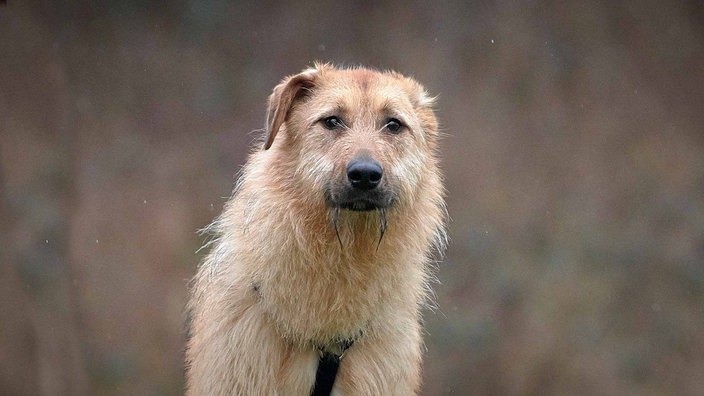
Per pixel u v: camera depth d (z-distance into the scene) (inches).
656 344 704.4
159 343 706.2
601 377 685.3
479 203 761.6
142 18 854.5
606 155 808.9
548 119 816.3
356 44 853.2
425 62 831.7
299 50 853.8
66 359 693.3
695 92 848.9
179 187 776.3
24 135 778.2
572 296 713.6
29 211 737.0
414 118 269.9
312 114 260.7
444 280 711.7
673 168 809.5
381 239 251.3
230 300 256.8
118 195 765.3
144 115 818.8
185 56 847.1
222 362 254.8
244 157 795.4
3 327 692.7
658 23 867.4
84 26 833.5
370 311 254.8
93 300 716.0
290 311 251.1
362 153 248.2
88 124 802.8
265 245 252.1
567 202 776.3
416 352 267.7
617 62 851.4
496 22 848.9
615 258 742.5
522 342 692.1
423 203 267.4
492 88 823.1
